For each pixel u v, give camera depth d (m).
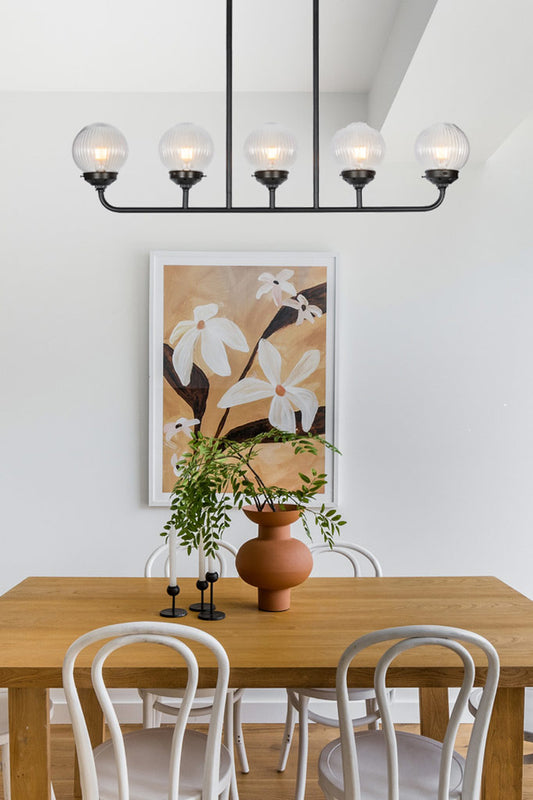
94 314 3.54
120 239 3.54
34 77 3.36
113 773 2.04
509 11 2.12
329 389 3.54
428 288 3.56
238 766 3.08
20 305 3.53
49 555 3.55
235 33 2.94
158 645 2.08
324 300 3.53
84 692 2.64
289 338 3.54
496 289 3.57
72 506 3.55
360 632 2.18
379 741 2.25
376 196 3.57
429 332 3.57
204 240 3.55
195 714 2.80
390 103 2.89
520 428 3.58
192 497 2.19
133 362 3.55
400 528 3.59
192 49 3.09
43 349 3.54
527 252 3.56
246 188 3.56
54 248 3.53
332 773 2.06
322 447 3.54
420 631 1.78
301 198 3.56
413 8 2.45
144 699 2.86
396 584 2.72
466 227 3.56
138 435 3.55
